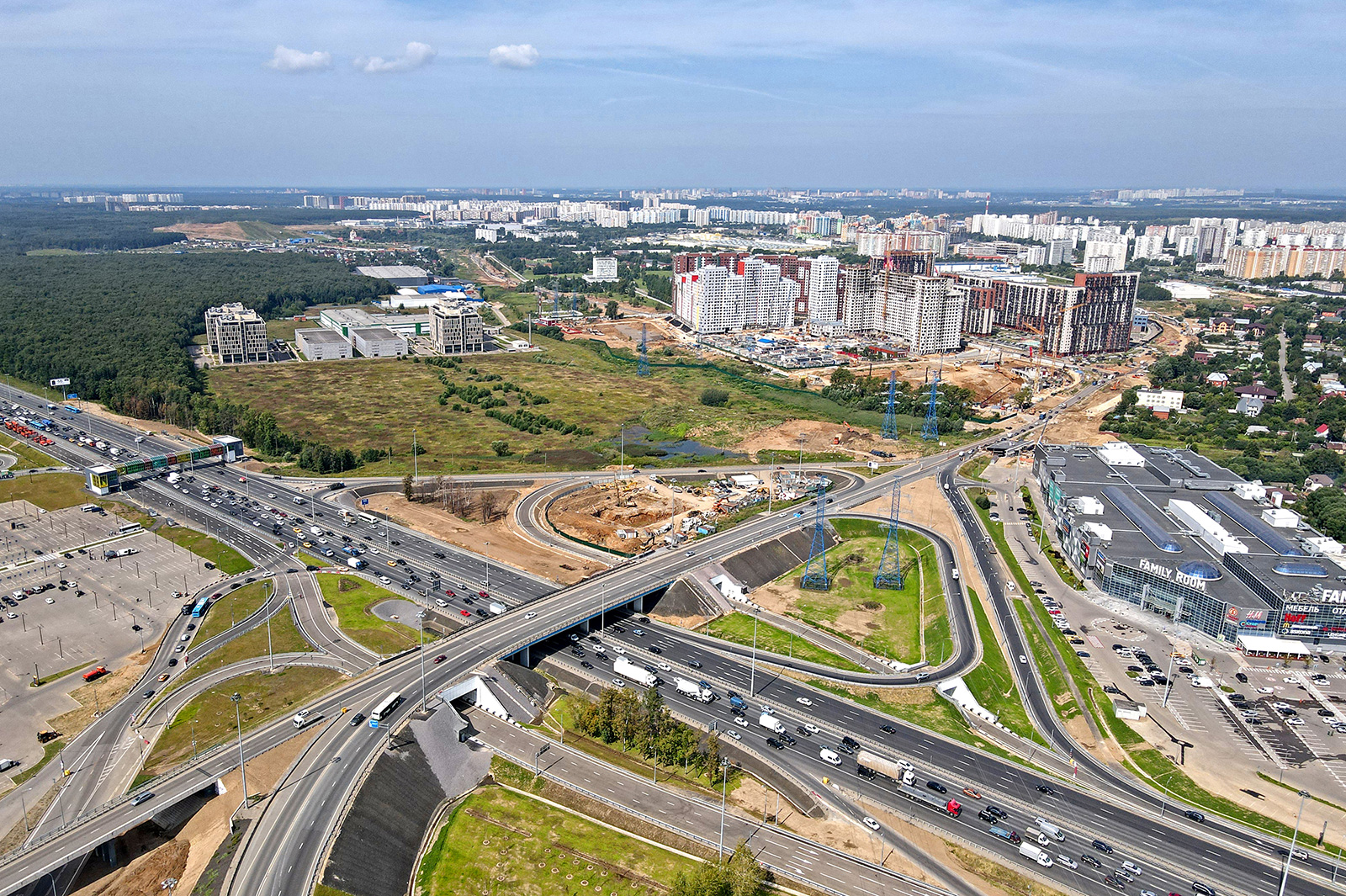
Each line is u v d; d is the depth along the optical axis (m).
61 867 181.12
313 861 178.12
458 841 195.12
